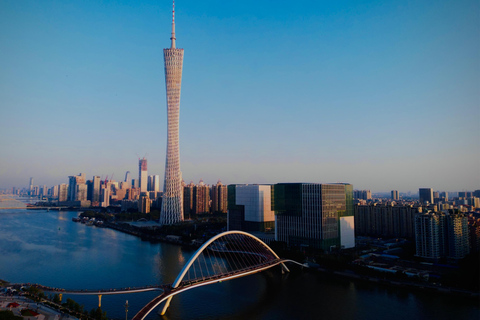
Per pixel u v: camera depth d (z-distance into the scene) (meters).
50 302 160.50
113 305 164.62
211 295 181.00
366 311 157.75
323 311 158.25
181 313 155.12
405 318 149.75
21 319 133.88
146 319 147.62
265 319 148.50
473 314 153.75
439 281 194.88
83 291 161.25
